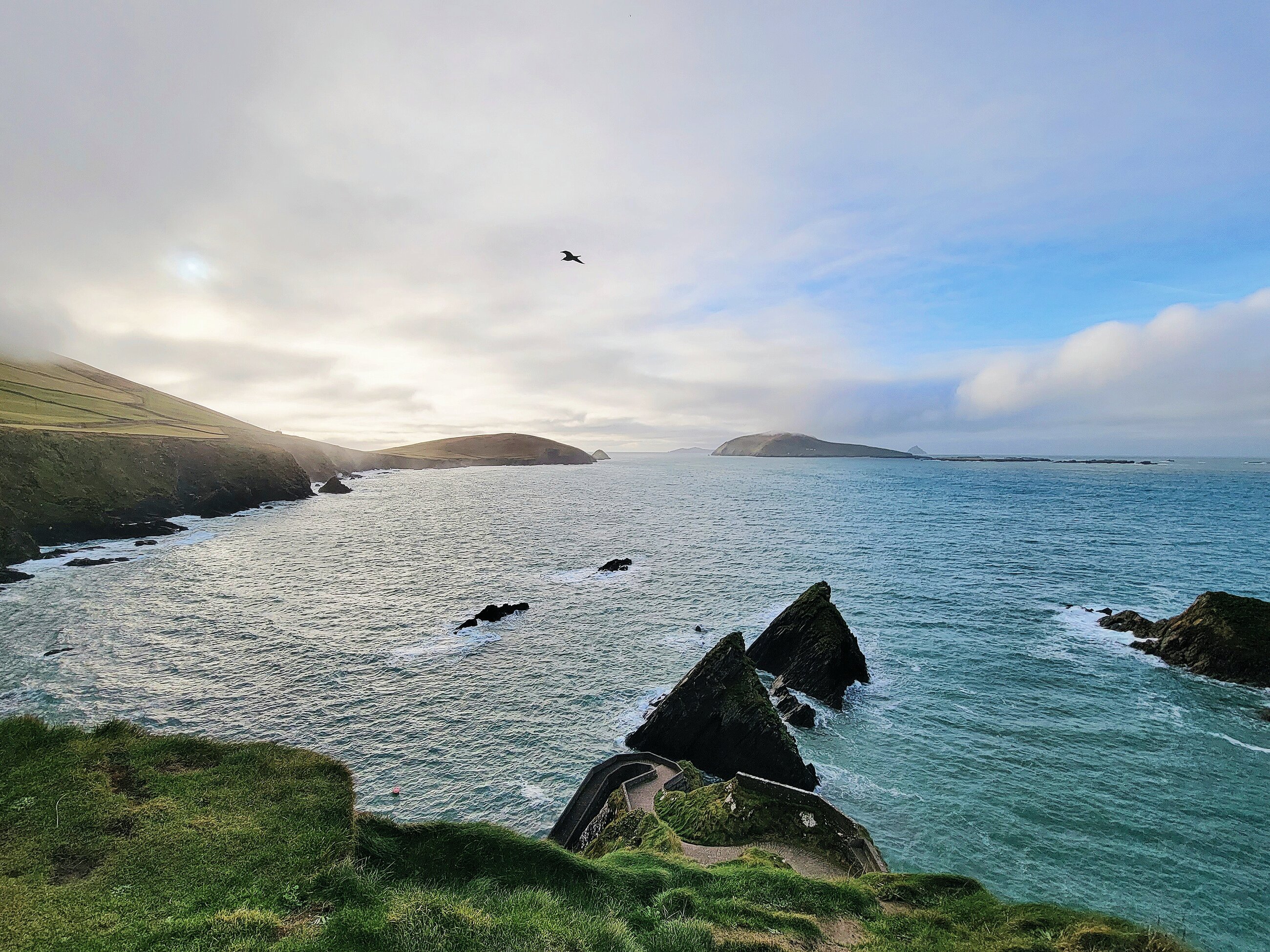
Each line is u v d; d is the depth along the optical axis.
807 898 17.50
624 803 28.55
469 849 15.91
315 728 36.66
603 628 55.00
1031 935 15.63
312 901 12.73
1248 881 24.81
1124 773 32.22
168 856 13.64
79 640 49.78
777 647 46.69
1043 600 61.25
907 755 34.38
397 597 65.00
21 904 11.95
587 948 12.21
